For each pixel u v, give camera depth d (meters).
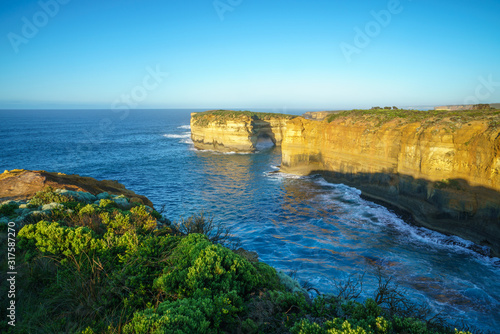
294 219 32.47
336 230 29.08
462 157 25.27
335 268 21.19
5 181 16.38
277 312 7.19
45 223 9.48
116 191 21.27
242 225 30.70
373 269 21.16
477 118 26.31
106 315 6.29
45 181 16.84
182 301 6.29
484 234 23.56
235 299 6.89
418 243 25.83
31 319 6.08
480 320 15.48
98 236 9.79
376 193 38.06
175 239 10.13
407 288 18.61
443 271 20.92
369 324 6.38
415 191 30.41
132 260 8.20
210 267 7.64
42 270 7.78
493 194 22.70
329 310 7.59
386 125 37.19
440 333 7.45
